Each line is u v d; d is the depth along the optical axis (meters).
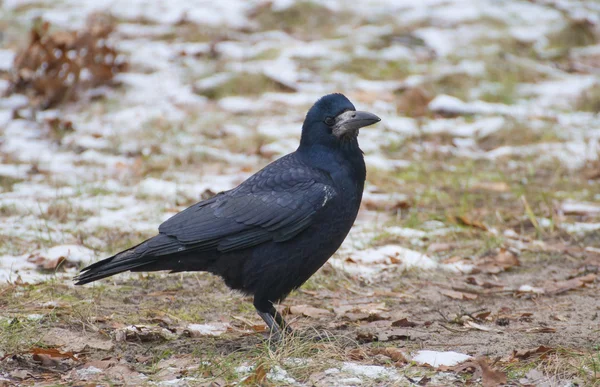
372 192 13.51
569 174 14.34
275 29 21.56
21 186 13.23
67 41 17.62
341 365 7.14
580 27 21.75
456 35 20.84
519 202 13.14
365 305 9.21
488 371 6.75
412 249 11.24
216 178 13.84
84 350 7.59
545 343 7.80
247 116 17.02
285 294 8.31
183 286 9.78
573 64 20.16
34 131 15.96
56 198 12.52
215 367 7.09
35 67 17.53
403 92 18.27
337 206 8.19
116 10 22.27
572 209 12.67
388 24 21.38
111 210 12.28
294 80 18.52
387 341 7.98
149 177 13.86
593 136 16.05
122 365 7.18
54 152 14.97
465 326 8.48
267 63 19.25
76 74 17.59
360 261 10.65
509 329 8.40
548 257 11.04
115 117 16.69
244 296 8.59
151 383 6.79
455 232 11.75
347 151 8.38
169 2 22.78
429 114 17.39
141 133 15.89
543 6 22.72
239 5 22.72
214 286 9.80
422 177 14.15
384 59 19.55
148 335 8.02
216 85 18.16
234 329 8.38
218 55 19.72
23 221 11.68
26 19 21.33
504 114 17.14
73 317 8.38
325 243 8.22
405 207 12.74
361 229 11.88
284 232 8.05
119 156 14.93
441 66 19.34
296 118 16.84
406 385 6.72
